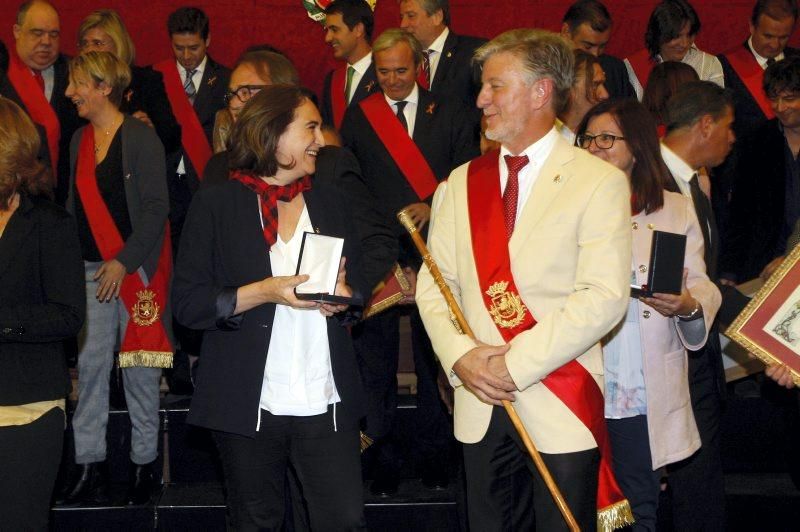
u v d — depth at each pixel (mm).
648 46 8320
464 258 4496
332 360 4598
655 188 5074
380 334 6531
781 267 5230
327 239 4410
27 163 4543
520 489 4637
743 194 7055
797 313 5199
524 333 4277
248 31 9422
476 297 4438
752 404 7004
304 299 4336
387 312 6539
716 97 5484
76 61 6523
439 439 6707
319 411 4555
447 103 7156
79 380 6516
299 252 4477
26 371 4531
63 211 4676
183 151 8008
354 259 4766
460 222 4527
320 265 4391
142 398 6527
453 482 6789
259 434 4547
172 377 7238
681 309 4930
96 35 7520
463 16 9445
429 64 7957
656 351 5105
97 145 6582
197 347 6824
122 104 7250
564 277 4324
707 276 5508
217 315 4414
